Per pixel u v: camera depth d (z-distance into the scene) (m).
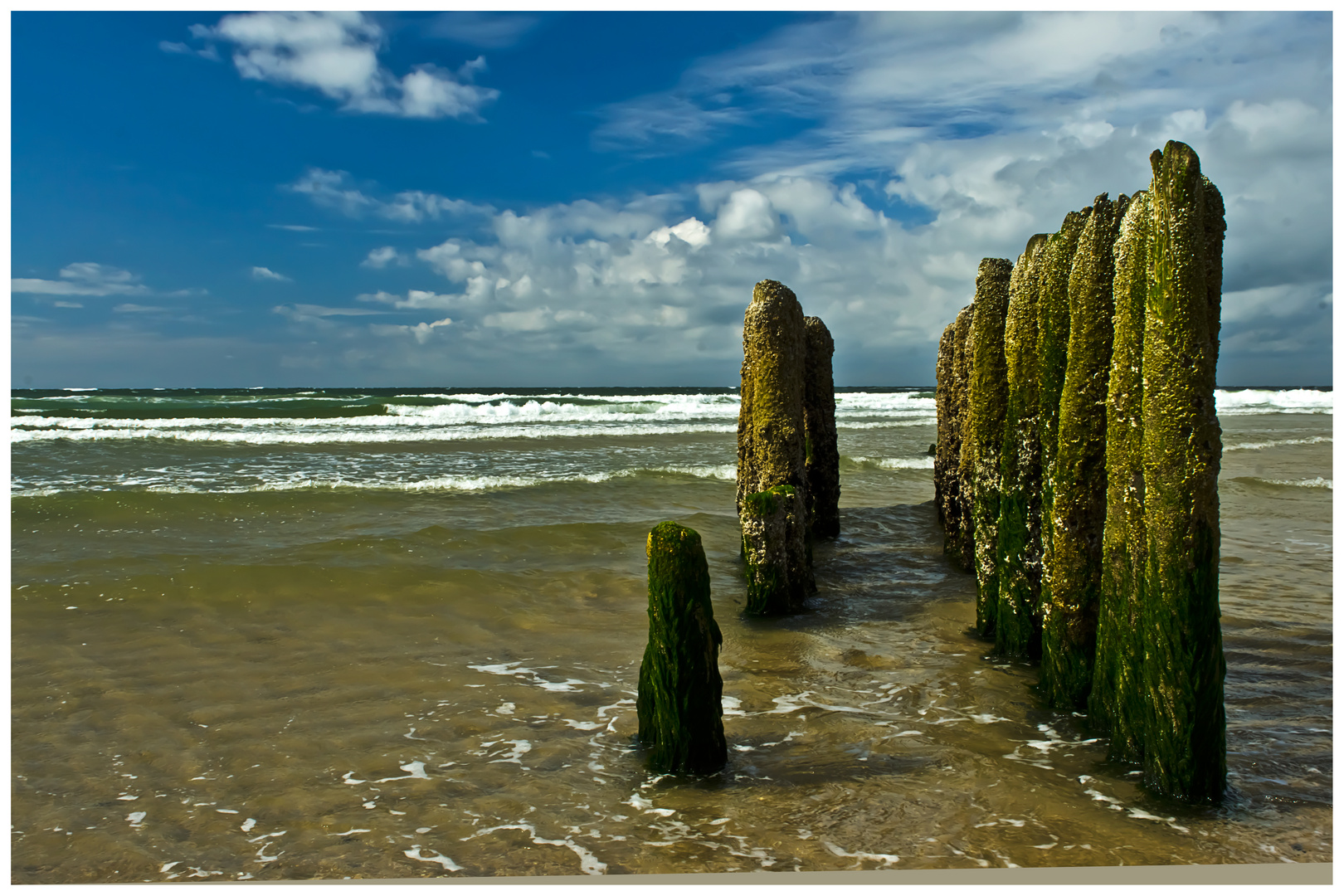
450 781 4.80
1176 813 4.18
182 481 16.23
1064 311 5.61
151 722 5.62
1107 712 5.00
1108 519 4.75
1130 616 4.58
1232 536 11.84
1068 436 5.32
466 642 7.41
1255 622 7.55
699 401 45.75
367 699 6.07
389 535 11.39
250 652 7.04
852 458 21.36
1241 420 38.41
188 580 8.87
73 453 20.41
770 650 7.19
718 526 12.88
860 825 4.20
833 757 5.02
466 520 12.94
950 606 8.52
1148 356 4.18
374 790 4.69
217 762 5.05
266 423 29.70
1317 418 39.53
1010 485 6.44
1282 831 4.03
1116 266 4.57
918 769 4.80
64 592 8.47
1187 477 4.09
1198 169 3.96
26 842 4.14
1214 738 4.25
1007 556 6.58
